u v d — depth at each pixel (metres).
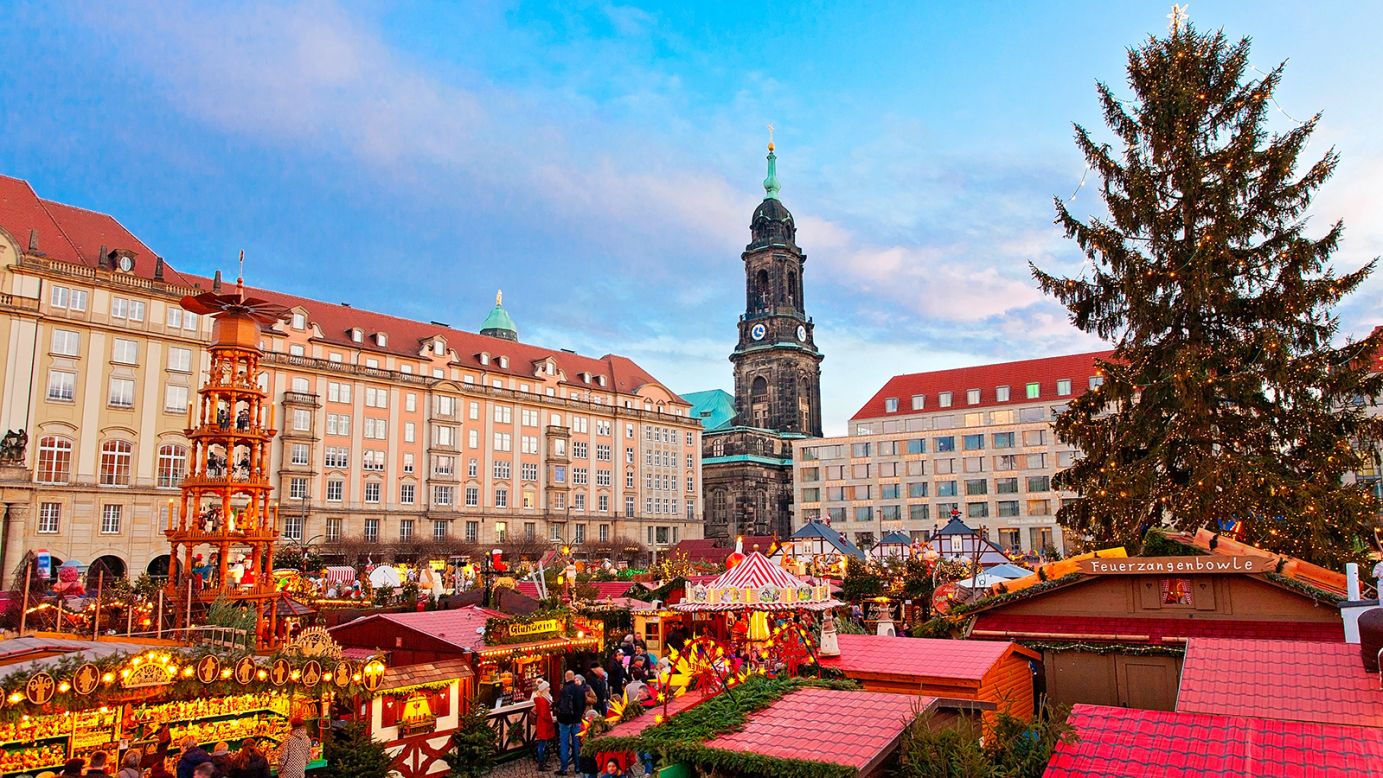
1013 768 9.05
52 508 65.19
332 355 92.81
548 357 117.94
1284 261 29.17
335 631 22.59
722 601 19.47
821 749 9.59
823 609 19.22
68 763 13.29
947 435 115.44
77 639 16.67
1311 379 27.88
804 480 122.62
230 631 20.72
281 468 85.06
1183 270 29.89
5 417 63.59
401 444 96.06
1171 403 29.36
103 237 74.75
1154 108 32.06
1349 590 14.70
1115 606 17.95
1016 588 19.20
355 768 16.30
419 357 100.38
